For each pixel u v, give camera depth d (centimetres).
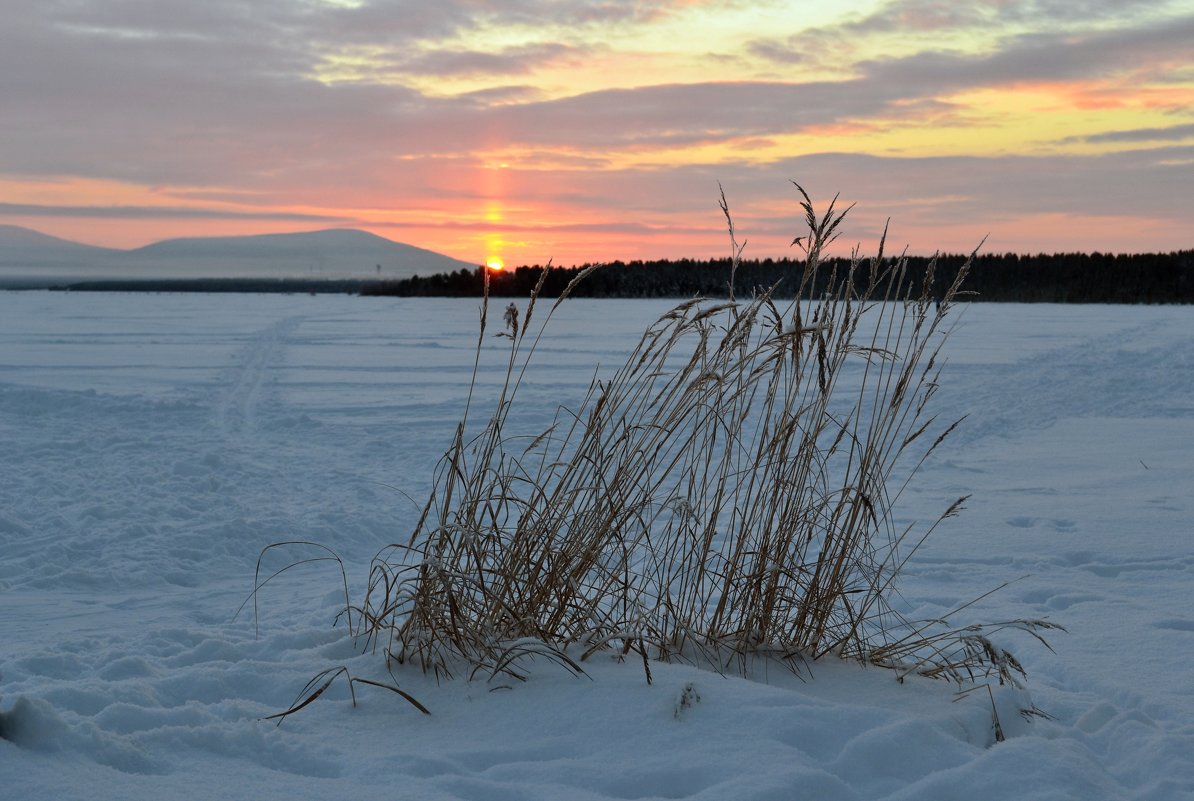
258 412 1323
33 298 6309
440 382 1698
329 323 3547
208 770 226
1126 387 1672
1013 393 1605
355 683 293
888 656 354
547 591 326
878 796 238
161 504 727
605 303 5538
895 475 913
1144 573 554
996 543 630
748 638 342
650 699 272
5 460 905
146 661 331
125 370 1847
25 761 210
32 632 444
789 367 365
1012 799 232
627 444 336
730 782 229
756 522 370
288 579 566
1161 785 247
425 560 309
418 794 219
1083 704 329
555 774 234
